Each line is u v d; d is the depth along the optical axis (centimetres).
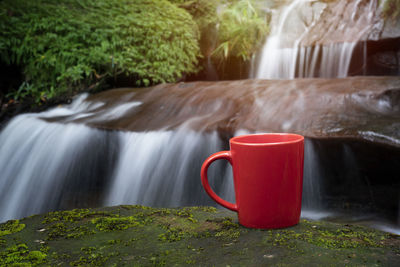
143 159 279
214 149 249
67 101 507
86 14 572
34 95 520
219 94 322
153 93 388
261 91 302
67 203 313
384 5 487
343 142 193
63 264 78
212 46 668
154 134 278
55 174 328
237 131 236
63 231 97
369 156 188
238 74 633
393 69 462
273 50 580
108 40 560
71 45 532
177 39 620
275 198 91
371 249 78
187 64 642
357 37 484
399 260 73
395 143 175
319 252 77
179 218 106
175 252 82
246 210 93
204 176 97
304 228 93
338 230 91
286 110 246
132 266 76
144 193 272
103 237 93
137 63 574
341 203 208
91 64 533
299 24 601
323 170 207
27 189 338
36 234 96
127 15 595
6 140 378
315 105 241
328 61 508
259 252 79
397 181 188
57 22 537
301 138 95
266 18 657
